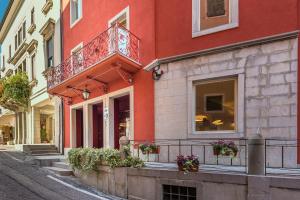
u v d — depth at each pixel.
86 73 11.09
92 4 13.48
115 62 9.84
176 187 6.87
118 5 11.59
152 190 7.26
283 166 7.18
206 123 8.59
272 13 7.50
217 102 8.44
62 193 8.38
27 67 21.52
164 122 9.26
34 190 8.59
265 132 7.45
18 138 24.38
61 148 15.99
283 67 7.31
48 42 18.12
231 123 8.15
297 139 7.04
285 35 7.25
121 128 11.95
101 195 8.28
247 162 6.18
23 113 23.02
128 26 10.95
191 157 6.73
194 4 8.84
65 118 15.77
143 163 7.95
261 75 7.60
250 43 7.75
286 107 7.22
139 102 10.14
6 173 10.95
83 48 12.12
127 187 7.92
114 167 8.29
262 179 5.54
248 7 7.88
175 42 9.18
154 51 9.61
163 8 9.54
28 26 21.58
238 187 5.84
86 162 9.41
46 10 18.12
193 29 8.81
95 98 12.98
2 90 22.25
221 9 8.41
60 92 14.26
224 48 8.17
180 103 8.96
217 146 7.05
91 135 13.50
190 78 8.80
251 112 7.70
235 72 7.99
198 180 6.43
